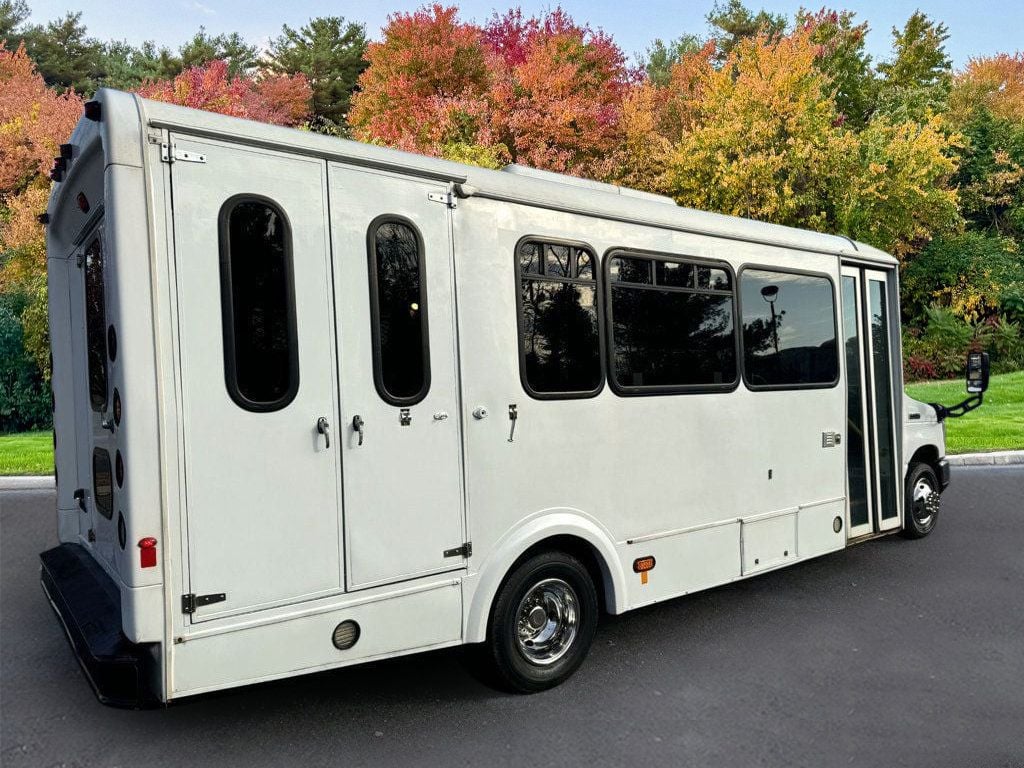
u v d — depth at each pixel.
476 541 4.04
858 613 5.63
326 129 33.00
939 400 18.53
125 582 3.13
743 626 5.39
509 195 4.25
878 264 6.91
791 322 6.01
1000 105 34.09
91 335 4.33
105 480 4.05
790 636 5.19
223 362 3.28
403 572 3.77
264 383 3.38
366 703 4.18
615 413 4.71
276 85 32.38
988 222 30.98
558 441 4.40
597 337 4.64
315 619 3.50
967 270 26.39
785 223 20.75
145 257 3.11
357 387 3.63
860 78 26.52
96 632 3.48
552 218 4.45
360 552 3.63
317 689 4.36
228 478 3.28
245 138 3.36
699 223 5.30
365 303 3.67
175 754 3.64
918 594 6.05
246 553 3.32
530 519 4.27
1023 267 27.45
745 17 33.12
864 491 6.71
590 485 4.56
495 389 4.13
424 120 19.11
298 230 3.49
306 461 3.48
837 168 20.34
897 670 4.64
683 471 5.09
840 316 6.49
